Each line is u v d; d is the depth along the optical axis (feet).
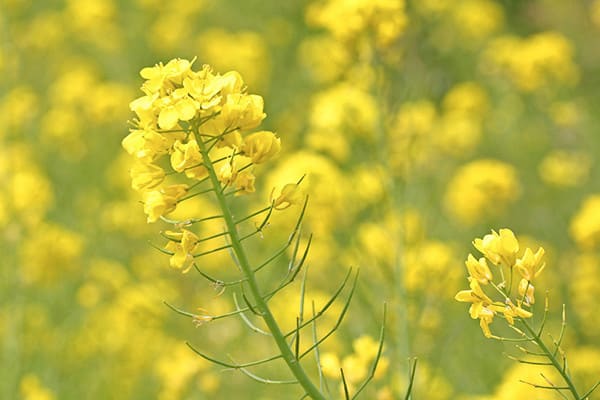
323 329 29.30
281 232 32.24
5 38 48.29
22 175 37.04
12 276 34.30
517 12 65.21
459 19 55.06
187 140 14.46
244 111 14.06
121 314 34.17
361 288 26.68
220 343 33.14
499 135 50.06
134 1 62.13
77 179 49.60
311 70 52.70
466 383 29.25
